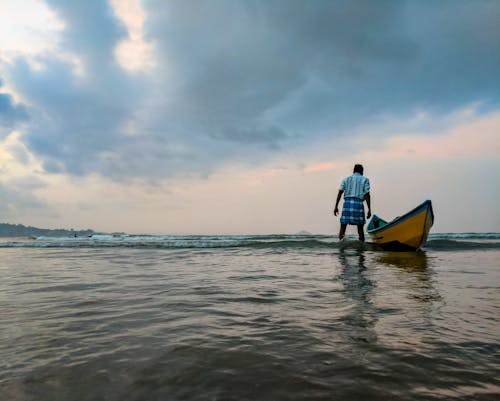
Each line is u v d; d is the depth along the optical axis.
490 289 3.21
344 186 9.63
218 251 8.67
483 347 1.66
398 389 1.23
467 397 1.18
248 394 1.20
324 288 3.30
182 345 1.70
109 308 2.52
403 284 3.50
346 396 1.18
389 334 1.87
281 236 29.16
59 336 1.86
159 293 3.10
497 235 26.64
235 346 1.68
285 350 1.62
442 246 9.84
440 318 2.20
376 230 9.47
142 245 11.12
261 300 2.77
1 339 1.81
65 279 4.04
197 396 1.19
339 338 1.80
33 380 1.32
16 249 10.84
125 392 1.22
